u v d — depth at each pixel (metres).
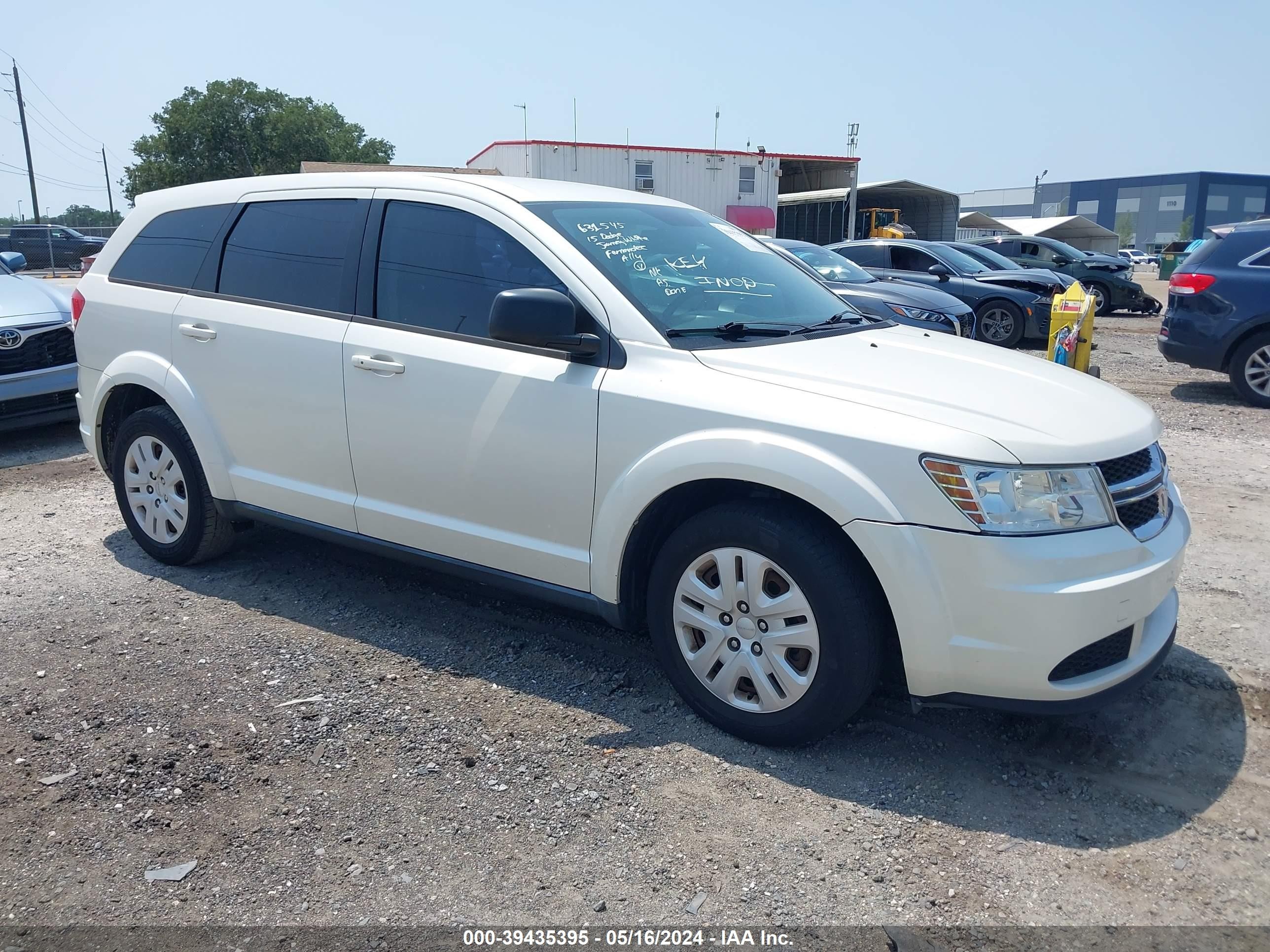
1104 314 19.45
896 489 2.81
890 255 14.83
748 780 3.03
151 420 4.61
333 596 4.45
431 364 3.67
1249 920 2.45
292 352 4.07
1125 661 2.98
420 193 3.91
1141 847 2.74
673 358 3.27
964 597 2.77
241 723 3.34
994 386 3.23
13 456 7.13
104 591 4.50
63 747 3.19
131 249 4.85
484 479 3.60
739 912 2.47
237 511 4.43
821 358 3.35
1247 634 4.06
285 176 4.42
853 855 2.69
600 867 2.63
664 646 3.37
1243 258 9.18
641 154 33.81
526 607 4.35
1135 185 113.75
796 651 3.09
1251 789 3.01
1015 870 2.63
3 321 6.83
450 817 2.84
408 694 3.55
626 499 3.23
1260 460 6.97
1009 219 58.28
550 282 3.52
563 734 3.29
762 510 3.06
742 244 4.35
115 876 2.59
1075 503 2.82
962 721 3.39
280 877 2.59
